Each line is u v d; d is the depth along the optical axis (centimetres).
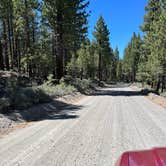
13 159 552
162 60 2458
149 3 3291
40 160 545
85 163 525
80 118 1125
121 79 12262
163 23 2231
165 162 245
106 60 6638
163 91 3422
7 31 3472
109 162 531
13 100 1284
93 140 719
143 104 1778
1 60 2833
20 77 2372
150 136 772
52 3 2623
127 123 998
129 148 638
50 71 3534
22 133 823
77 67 5450
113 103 1828
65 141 706
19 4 2744
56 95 1925
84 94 2775
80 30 2906
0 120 959
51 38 2956
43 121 1068
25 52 2986
